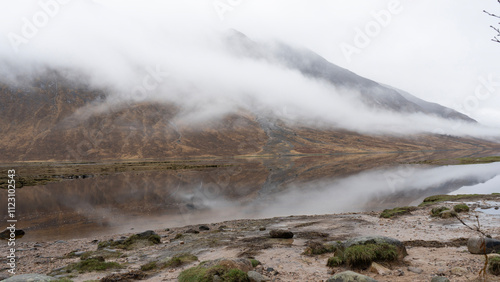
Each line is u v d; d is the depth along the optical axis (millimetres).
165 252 17000
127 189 56594
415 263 11586
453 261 11492
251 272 10758
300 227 22281
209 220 29688
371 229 20125
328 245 15211
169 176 82688
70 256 17312
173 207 37625
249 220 27219
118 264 14375
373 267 10945
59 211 36094
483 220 21000
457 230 18266
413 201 35812
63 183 68750
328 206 34500
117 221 30344
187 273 10641
